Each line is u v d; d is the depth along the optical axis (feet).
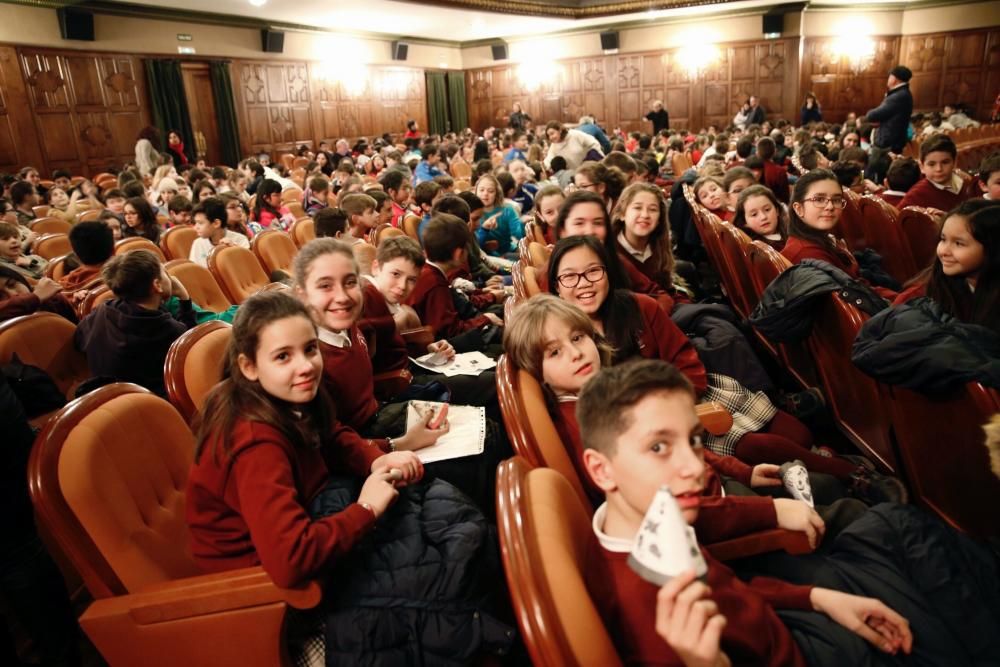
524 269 8.04
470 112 59.00
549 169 25.62
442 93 56.08
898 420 5.87
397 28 47.19
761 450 6.01
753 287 9.93
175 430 4.84
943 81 50.90
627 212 8.57
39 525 5.67
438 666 3.90
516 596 2.39
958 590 3.70
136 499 4.28
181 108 38.04
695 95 51.62
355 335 6.46
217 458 4.12
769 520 4.08
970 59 49.80
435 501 4.68
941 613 3.64
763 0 45.50
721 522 3.98
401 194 19.04
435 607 3.96
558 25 50.65
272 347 4.19
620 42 52.39
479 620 3.98
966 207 5.78
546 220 11.85
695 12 49.16
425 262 8.84
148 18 36.09
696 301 12.14
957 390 4.89
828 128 39.78
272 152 43.62
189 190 24.43
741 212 10.90
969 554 3.90
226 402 4.21
